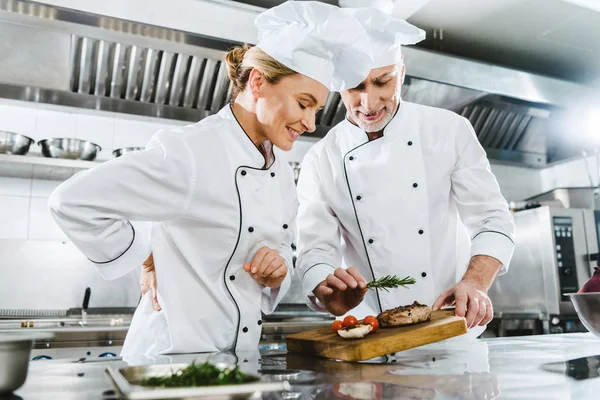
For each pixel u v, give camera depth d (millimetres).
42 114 3389
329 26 1178
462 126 1739
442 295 1445
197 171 1202
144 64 3074
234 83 1357
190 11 2551
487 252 1532
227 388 583
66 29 2621
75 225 1135
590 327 1082
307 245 1718
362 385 791
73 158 3072
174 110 3301
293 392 740
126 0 2445
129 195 1161
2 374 699
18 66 2803
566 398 686
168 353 1177
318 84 1201
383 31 1455
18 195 3336
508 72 3500
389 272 1664
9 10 2438
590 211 3773
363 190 1709
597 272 1118
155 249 1259
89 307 3350
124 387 588
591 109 3906
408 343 1127
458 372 902
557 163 4664
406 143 1709
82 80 3027
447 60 3260
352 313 1757
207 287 1240
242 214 1259
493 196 1662
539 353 1146
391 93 1546
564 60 3947
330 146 1837
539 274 3705
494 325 3461
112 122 3562
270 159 1363
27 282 3258
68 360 1075
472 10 3221
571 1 2748
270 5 3025
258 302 1317
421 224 1660
